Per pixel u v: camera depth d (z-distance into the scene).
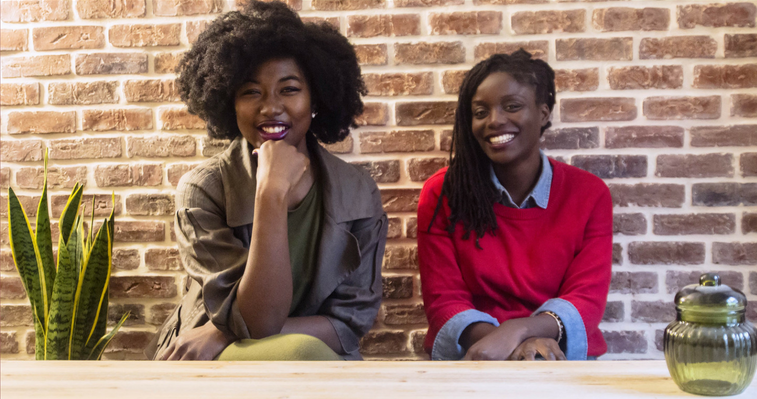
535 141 1.51
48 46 1.82
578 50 1.74
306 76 1.38
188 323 1.27
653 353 1.77
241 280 1.13
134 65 1.82
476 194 1.52
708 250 1.75
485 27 1.75
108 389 0.69
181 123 1.82
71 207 1.62
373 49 1.78
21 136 1.84
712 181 1.74
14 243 1.53
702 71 1.73
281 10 1.39
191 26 1.80
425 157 1.79
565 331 1.34
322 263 1.31
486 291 1.50
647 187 1.75
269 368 0.77
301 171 1.18
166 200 1.83
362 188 1.42
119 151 1.83
